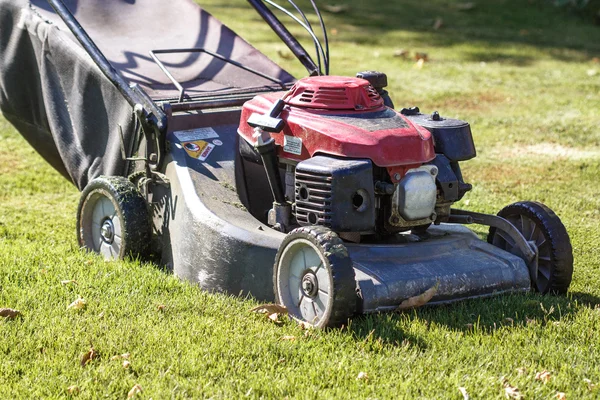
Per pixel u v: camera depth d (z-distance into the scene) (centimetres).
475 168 962
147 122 610
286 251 511
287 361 464
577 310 544
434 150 552
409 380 439
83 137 694
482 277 543
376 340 481
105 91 668
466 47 1703
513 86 1398
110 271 597
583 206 830
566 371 458
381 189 518
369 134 518
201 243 569
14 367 451
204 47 760
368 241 564
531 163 986
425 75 1453
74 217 783
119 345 476
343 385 439
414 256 541
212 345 476
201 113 646
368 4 2083
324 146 522
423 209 530
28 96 749
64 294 554
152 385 431
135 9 782
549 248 568
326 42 684
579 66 1580
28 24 727
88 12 761
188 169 605
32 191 866
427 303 523
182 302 540
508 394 429
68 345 476
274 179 554
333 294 478
